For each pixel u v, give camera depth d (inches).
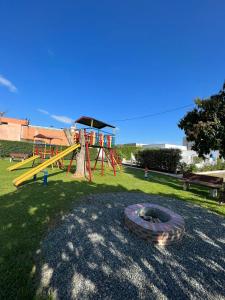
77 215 216.8
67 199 271.3
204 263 146.6
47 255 142.3
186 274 132.4
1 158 887.7
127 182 454.0
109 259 141.7
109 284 118.2
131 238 174.2
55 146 911.0
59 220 201.5
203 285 123.4
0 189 314.3
